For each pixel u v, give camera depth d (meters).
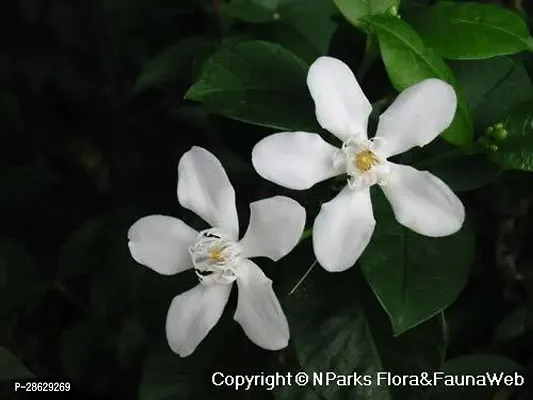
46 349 0.23
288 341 0.17
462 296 0.21
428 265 0.16
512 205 0.20
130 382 0.23
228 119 0.19
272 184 0.19
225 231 0.17
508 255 0.20
